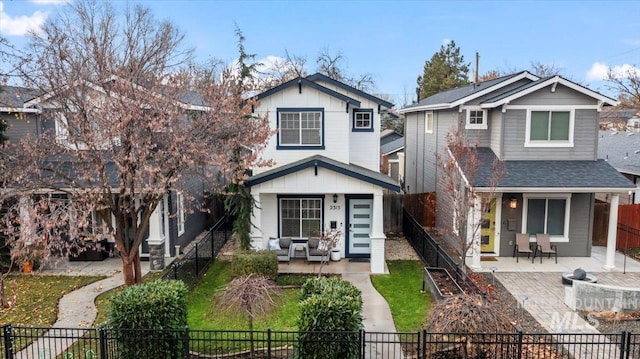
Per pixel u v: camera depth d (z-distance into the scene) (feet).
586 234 51.88
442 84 141.38
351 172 45.98
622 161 73.00
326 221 51.83
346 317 26.71
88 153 34.65
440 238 60.59
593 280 41.52
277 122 51.62
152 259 48.08
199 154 36.14
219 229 57.36
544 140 51.24
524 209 51.47
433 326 27.91
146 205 38.60
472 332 26.25
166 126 36.96
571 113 50.67
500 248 52.34
